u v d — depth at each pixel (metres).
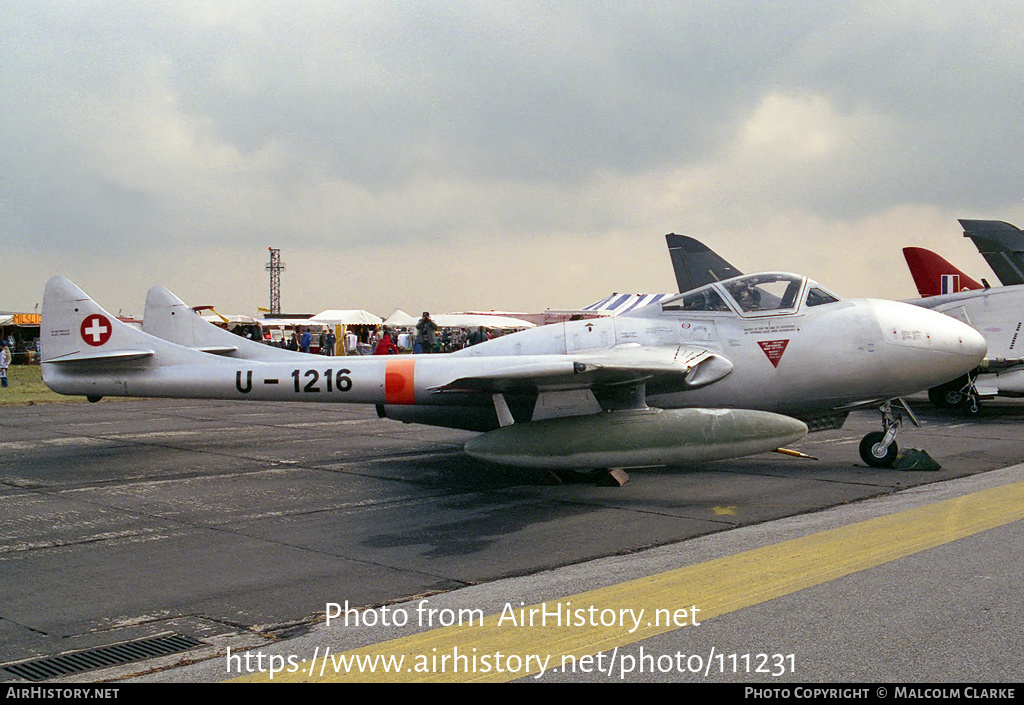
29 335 46.53
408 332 46.69
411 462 11.23
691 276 24.80
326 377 10.54
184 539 6.88
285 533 7.10
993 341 16.77
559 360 9.70
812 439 13.30
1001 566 5.59
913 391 10.33
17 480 9.82
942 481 9.26
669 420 8.70
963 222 19.62
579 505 8.26
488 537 6.91
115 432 14.77
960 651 4.11
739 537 6.74
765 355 10.20
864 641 4.26
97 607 5.10
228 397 10.99
